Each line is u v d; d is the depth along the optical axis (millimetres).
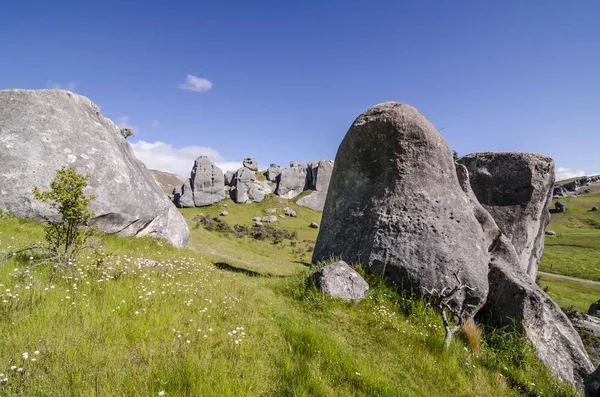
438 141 13703
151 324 6410
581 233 106750
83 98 19219
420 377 7199
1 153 14562
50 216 14625
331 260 12938
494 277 12039
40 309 6055
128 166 18625
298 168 109188
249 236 50812
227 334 6648
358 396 5750
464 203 13094
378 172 13766
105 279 8383
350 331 8766
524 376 8688
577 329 17219
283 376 5750
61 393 4168
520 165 16469
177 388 4648
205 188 93812
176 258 15109
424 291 10875
